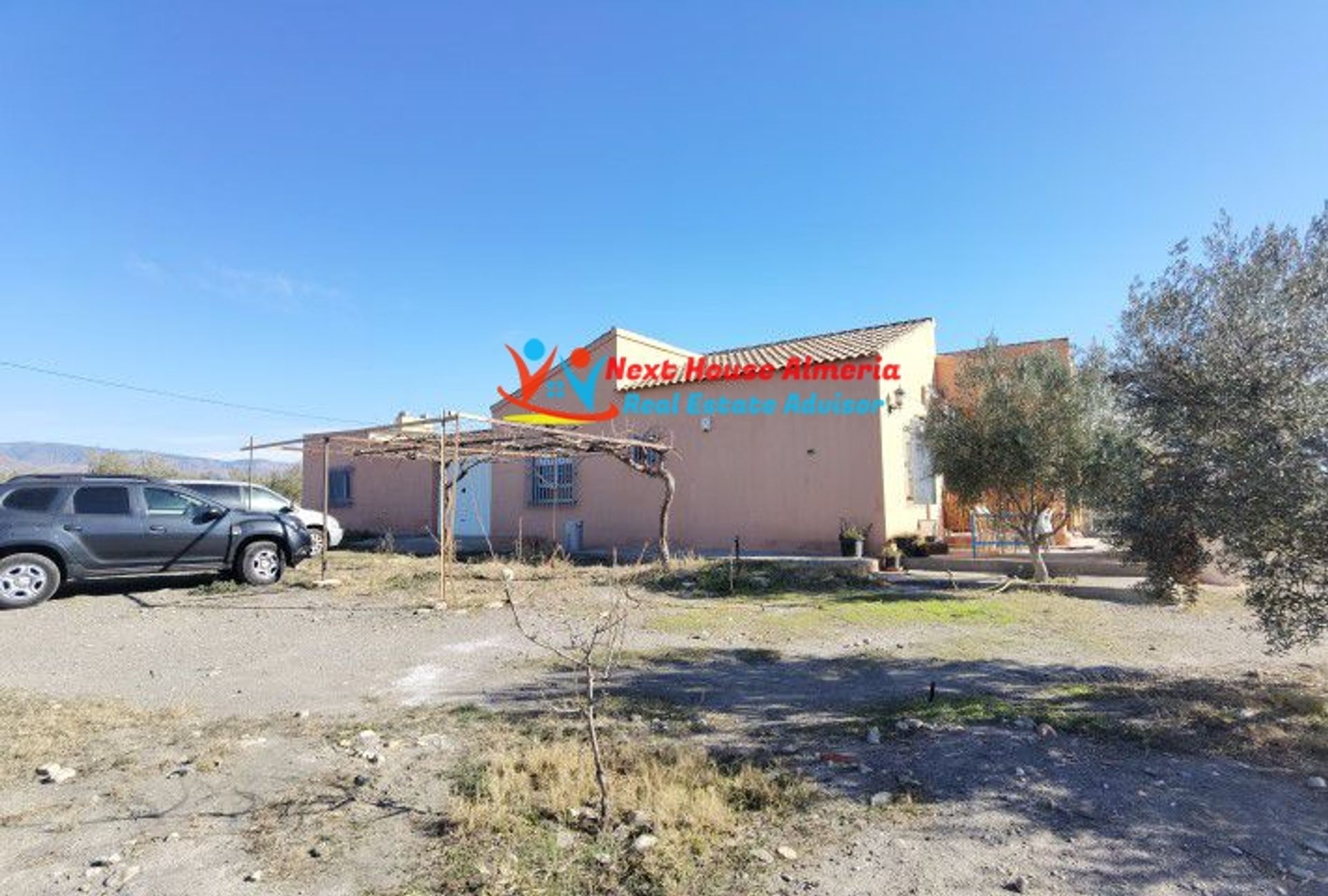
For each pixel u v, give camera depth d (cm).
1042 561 1218
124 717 544
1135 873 320
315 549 1794
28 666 692
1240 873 320
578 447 1471
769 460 1524
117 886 314
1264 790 409
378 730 517
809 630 891
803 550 1469
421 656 747
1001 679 666
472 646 794
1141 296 609
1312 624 512
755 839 354
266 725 532
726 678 671
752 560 1319
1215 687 623
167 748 482
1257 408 496
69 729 514
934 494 1652
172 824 372
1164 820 370
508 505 2016
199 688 630
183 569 1102
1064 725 520
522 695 608
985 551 1431
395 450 1531
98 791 413
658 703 584
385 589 1156
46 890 312
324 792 410
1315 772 437
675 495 1652
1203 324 551
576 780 420
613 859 335
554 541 1800
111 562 1034
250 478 1606
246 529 1171
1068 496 1138
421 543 2053
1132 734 500
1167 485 564
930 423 1284
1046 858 333
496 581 1248
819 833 361
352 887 313
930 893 306
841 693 620
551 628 885
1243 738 493
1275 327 504
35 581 977
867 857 336
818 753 471
